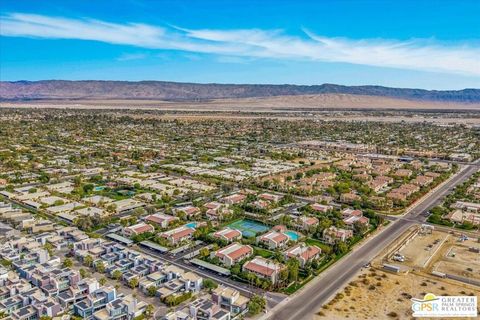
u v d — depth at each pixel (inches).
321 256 7568.9
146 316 5536.4
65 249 7760.8
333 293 6210.6
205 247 7824.8
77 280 6314.0
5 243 7696.9
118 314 5502.0
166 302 5871.1
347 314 5610.2
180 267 7135.8
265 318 5521.7
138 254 7337.6
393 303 5915.4
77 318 5492.1
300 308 5777.6
